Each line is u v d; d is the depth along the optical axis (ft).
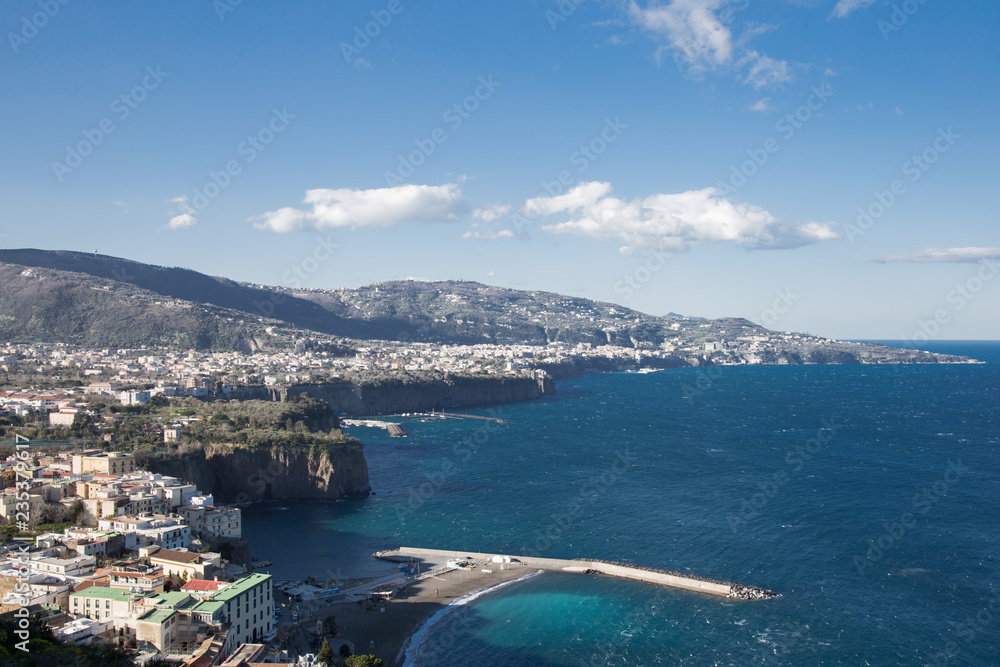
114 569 445.78
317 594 532.73
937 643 470.39
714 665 444.96
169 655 375.04
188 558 477.36
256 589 439.63
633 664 446.19
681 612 514.68
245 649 398.62
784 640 473.67
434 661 446.60
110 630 390.63
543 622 499.10
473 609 521.24
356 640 468.75
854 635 480.23
